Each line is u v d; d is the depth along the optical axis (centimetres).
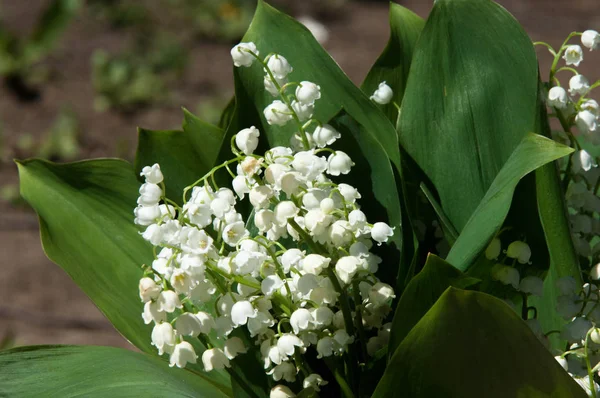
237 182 51
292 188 50
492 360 48
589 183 56
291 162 51
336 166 52
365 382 54
